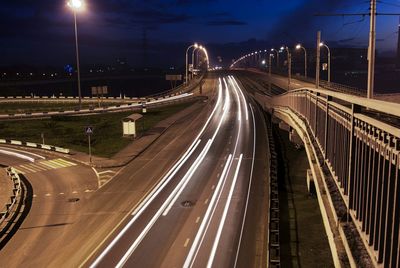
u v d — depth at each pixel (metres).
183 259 24.50
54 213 33.03
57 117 81.31
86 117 83.00
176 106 94.62
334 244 13.28
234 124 72.00
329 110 19.02
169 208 33.25
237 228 28.86
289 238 29.06
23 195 37.78
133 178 42.38
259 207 32.94
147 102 99.31
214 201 34.59
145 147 56.34
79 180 42.41
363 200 11.37
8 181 42.50
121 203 34.88
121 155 52.22
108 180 42.06
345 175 14.55
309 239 28.70
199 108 91.19
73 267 23.97
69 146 59.28
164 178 41.91
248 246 25.94
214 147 55.47
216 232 28.27
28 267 24.17
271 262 21.09
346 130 14.45
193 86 138.25
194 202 34.50
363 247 11.67
